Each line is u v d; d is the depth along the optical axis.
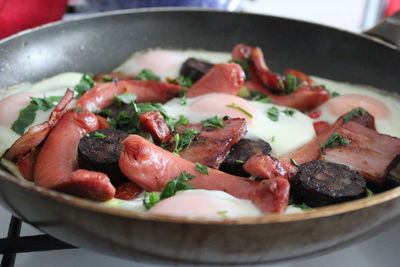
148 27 0.57
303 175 0.40
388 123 0.49
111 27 0.55
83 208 0.34
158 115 0.43
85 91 0.49
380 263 0.42
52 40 0.52
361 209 0.34
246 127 0.45
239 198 0.39
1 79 0.49
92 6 0.69
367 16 0.81
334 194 0.39
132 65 0.55
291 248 0.35
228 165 0.43
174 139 0.43
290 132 0.46
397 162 0.43
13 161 0.43
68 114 0.44
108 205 0.39
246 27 0.57
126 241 0.35
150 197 0.38
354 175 0.40
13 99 0.46
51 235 0.38
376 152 0.43
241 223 0.33
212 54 0.58
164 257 0.35
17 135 0.45
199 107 0.46
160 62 0.55
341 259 0.42
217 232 0.33
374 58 0.53
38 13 0.62
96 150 0.41
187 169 0.40
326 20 0.92
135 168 0.39
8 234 0.41
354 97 0.50
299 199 0.40
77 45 0.54
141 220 0.33
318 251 0.36
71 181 0.37
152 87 0.49
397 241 0.44
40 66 0.52
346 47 0.55
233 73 0.48
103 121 0.45
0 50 0.49
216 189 0.39
